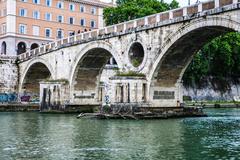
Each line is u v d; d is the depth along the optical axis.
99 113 44.09
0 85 68.44
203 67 83.62
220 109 67.38
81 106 56.16
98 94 57.75
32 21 84.12
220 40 86.06
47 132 31.64
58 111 55.03
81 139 27.78
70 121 40.88
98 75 57.34
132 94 42.44
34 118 45.44
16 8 81.94
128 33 44.97
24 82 69.06
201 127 34.75
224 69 89.62
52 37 86.94
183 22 38.00
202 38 39.09
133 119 41.47
